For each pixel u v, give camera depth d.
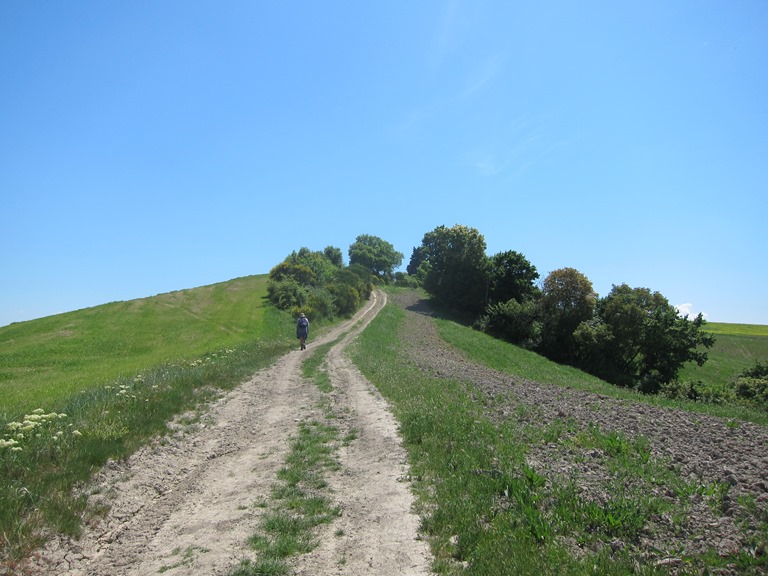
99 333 42.06
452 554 5.90
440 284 83.81
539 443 10.70
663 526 6.53
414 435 10.92
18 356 34.31
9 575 5.54
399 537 6.36
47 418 10.67
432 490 7.89
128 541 6.77
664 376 53.88
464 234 82.19
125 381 17.59
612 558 5.61
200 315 50.88
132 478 8.70
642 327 53.62
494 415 13.80
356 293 68.19
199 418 12.97
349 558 5.89
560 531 6.33
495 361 44.81
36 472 7.84
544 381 28.52
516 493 7.42
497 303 71.94
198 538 6.66
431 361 31.23
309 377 20.48
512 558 5.56
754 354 68.94
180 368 20.83
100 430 10.13
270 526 6.79
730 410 17.41
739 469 8.95
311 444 10.84
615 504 6.83
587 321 60.84
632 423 13.50
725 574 5.26
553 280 63.94
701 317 54.38
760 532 6.17
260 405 15.38
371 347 33.69
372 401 15.19
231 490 8.46
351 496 7.89
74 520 6.81
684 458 9.80
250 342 35.62
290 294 55.94
